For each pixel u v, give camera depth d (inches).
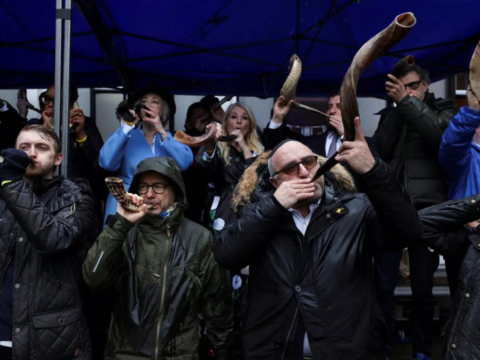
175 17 181.6
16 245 114.7
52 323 113.3
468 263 114.9
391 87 166.4
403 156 171.3
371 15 185.6
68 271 117.1
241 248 109.3
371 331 110.3
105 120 266.2
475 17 186.9
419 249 169.6
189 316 120.8
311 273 111.2
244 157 170.2
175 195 125.5
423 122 163.3
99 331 138.9
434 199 168.6
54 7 178.4
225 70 226.8
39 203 111.1
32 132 120.3
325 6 178.4
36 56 213.5
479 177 160.4
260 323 113.0
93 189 170.6
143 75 229.8
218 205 162.7
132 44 199.2
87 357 116.9
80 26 189.3
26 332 111.8
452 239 118.6
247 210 115.8
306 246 112.2
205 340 154.1
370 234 112.5
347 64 225.1
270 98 266.1
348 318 109.0
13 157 110.7
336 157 99.2
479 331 109.2
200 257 124.0
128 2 174.1
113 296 122.3
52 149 121.0
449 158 157.2
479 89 109.3
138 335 117.1
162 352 116.6
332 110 180.7
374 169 97.6
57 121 139.5
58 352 113.4
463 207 117.3
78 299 117.6
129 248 122.3
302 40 199.3
